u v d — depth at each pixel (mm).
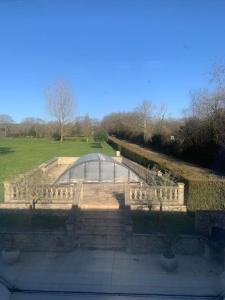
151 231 15469
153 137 53406
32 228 15773
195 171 23891
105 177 25562
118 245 14859
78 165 25734
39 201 18859
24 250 14359
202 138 31750
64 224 16625
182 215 18281
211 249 13469
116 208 18016
